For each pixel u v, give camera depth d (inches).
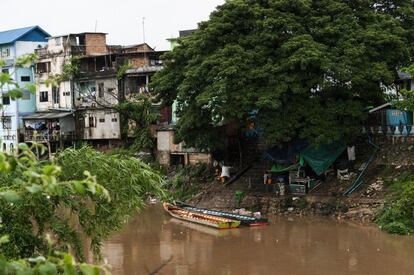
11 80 174.1
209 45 1189.1
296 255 853.2
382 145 1193.4
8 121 1973.4
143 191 469.7
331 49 1104.8
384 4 1252.5
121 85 1734.7
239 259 844.6
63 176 410.3
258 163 1326.3
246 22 1178.0
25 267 136.7
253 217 1074.1
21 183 156.9
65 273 139.8
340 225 1019.3
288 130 1099.3
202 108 1180.5
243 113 1103.6
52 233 411.2
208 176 1368.1
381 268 773.3
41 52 1936.5
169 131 1518.2
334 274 756.0
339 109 1107.9
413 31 1202.6
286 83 1085.8
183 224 1105.4
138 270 798.5
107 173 432.1
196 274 777.6
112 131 1740.9
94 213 431.2
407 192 919.0
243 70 1112.8
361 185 1120.2
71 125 1843.0
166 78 1278.3
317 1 1174.3
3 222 339.3
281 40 1139.3
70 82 1843.0
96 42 1899.6
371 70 1080.8
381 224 980.6
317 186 1175.0
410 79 1296.8
